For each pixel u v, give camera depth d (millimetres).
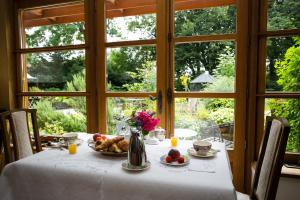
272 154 1295
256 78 2102
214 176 1198
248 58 2119
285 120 1254
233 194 1052
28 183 1379
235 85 2166
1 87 2859
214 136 2266
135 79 2502
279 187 1908
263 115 2123
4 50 2820
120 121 2373
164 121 2385
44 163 1405
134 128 1578
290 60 2057
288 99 2061
